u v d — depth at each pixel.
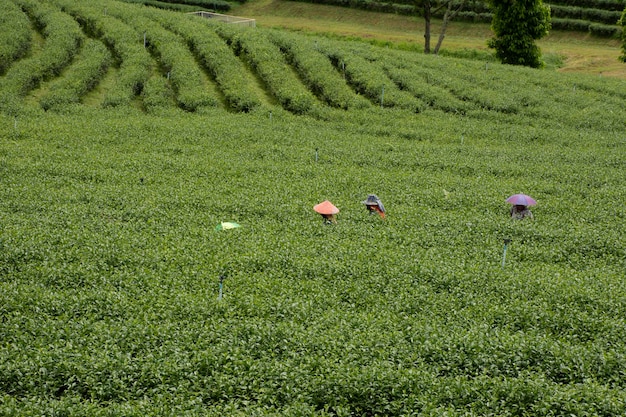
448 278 24.36
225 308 21.95
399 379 18.06
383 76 56.84
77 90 51.34
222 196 33.53
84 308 21.89
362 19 93.88
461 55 79.12
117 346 19.50
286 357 19.38
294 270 25.17
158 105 50.53
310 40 66.00
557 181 38.44
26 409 16.83
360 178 37.12
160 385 18.00
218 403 17.80
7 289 22.66
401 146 44.00
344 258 25.95
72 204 31.81
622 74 72.44
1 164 36.88
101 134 43.66
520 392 17.73
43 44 61.81
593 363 19.23
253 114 49.94
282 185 35.59
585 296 23.09
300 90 53.66
